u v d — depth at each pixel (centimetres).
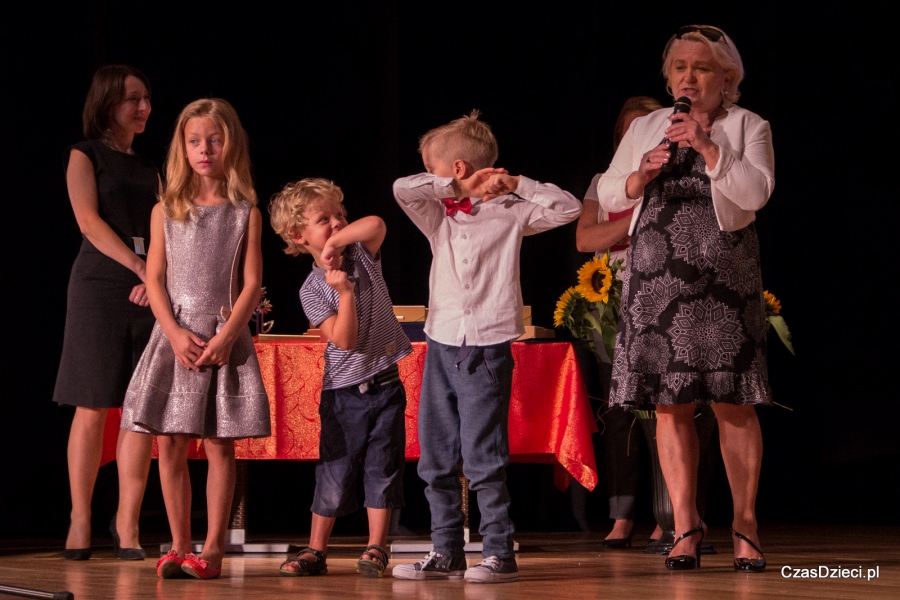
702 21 775
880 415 723
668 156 389
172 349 400
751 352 398
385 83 754
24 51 665
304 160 758
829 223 746
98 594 333
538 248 745
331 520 407
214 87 743
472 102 768
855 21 743
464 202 383
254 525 737
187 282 405
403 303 737
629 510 542
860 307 734
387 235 736
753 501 407
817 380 744
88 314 488
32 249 663
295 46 760
